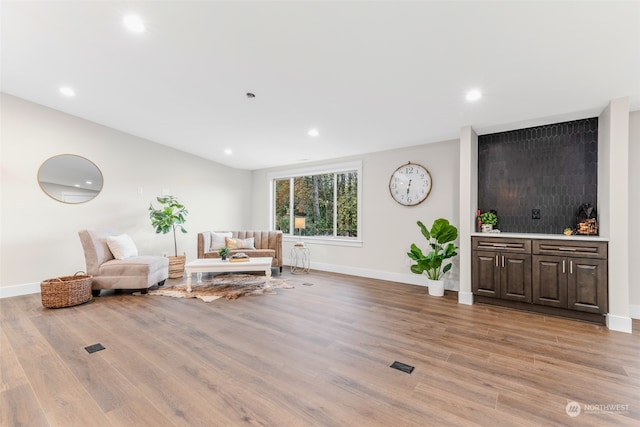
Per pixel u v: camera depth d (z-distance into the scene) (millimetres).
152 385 1750
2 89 3424
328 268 5473
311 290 4012
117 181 4574
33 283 3748
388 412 1527
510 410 1548
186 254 5586
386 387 1751
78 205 4156
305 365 2000
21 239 3672
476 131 3762
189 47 2412
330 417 1485
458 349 2250
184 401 1604
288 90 2994
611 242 2713
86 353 2143
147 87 3178
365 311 3139
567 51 2059
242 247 5359
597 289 2781
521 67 2297
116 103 3635
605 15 1708
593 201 3195
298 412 1522
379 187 4836
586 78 2387
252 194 6875
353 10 1857
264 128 4109
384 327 2686
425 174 4332
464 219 3543
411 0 1738
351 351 2211
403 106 3143
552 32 1883
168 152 5270
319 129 3992
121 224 4637
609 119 2764
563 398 1650
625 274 2656
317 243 5645
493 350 2236
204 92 3188
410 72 2504
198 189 5781
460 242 3561
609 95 2650
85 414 1491
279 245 5441
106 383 1765
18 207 3650
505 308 3264
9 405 1553
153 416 1481
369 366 1992
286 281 4562
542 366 2002
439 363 2039
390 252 4688
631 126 2961
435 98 2912
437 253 3812
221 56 2504
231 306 3291
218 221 6164
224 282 4465
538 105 2918
